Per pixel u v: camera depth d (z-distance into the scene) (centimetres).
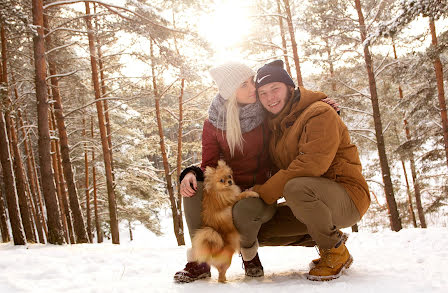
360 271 266
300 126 263
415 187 1555
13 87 1345
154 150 1580
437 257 307
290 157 274
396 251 378
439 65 1114
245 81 279
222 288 226
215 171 268
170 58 1011
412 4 595
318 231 246
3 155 841
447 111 1214
